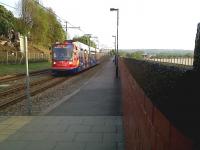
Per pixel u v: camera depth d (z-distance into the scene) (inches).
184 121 44.2
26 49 497.0
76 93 728.3
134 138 159.3
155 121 71.0
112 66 2534.5
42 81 1087.0
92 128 366.0
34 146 296.5
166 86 61.2
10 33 2741.1
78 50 1540.4
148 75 93.8
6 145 301.6
